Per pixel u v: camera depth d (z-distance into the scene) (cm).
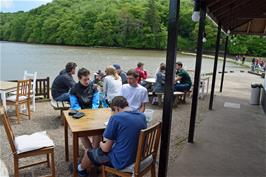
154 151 273
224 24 858
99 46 5869
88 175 322
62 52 4309
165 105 282
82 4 6769
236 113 705
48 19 6359
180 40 5106
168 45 270
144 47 5625
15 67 2297
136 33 5638
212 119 630
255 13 747
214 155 409
